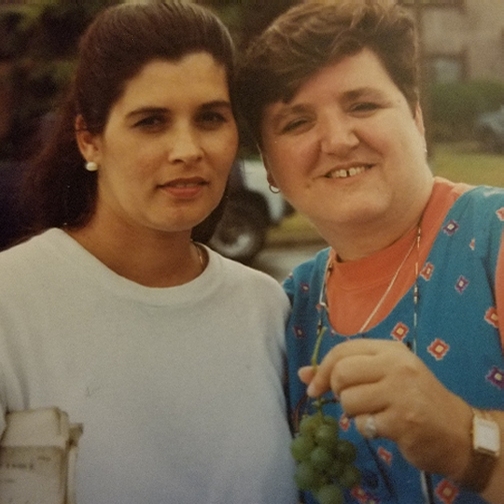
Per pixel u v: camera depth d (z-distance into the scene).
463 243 1.18
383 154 1.19
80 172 1.22
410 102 1.26
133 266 1.19
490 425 0.96
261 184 5.86
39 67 1.74
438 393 0.96
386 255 1.25
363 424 0.96
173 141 1.07
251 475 1.17
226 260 1.31
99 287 1.14
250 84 1.24
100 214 1.19
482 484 0.97
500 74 7.51
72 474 1.07
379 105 1.20
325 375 1.00
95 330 1.12
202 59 1.08
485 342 1.11
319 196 1.23
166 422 1.13
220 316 1.23
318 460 1.02
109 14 1.11
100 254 1.19
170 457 1.13
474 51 7.62
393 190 1.21
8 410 1.08
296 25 1.21
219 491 1.15
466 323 1.13
